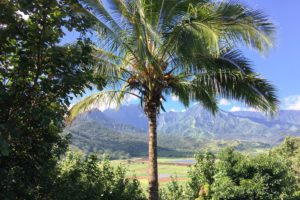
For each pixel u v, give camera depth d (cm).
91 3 835
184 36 932
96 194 866
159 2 988
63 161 952
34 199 576
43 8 506
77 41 546
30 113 508
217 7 955
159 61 1014
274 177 1248
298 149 3073
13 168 534
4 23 504
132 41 963
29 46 516
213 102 1205
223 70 1027
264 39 932
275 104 1064
